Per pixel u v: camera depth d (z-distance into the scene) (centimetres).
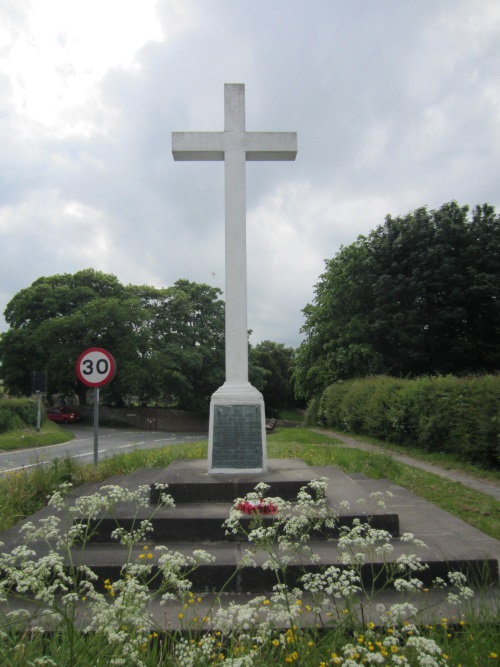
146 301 4325
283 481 591
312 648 275
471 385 1177
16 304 4000
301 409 6184
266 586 409
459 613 338
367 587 409
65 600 272
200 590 412
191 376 4228
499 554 476
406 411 1479
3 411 2298
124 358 3769
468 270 2394
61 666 234
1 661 244
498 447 1005
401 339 2456
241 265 762
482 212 2538
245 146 782
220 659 274
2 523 555
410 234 2562
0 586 277
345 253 2772
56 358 3603
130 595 276
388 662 262
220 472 663
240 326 747
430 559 423
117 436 2802
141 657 268
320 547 461
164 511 530
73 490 689
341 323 2755
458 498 736
